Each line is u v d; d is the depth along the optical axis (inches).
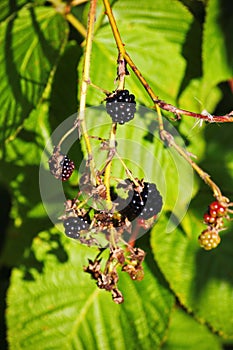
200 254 37.6
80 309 38.4
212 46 36.0
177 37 36.6
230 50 35.9
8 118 35.7
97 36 36.3
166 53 36.4
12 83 35.9
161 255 37.3
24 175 38.4
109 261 31.3
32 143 37.5
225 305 37.7
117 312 38.4
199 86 36.2
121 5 36.6
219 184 37.7
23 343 38.2
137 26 36.5
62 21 36.3
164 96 36.2
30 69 35.8
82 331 38.4
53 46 35.9
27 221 39.1
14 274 38.4
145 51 36.4
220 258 37.8
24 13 36.5
